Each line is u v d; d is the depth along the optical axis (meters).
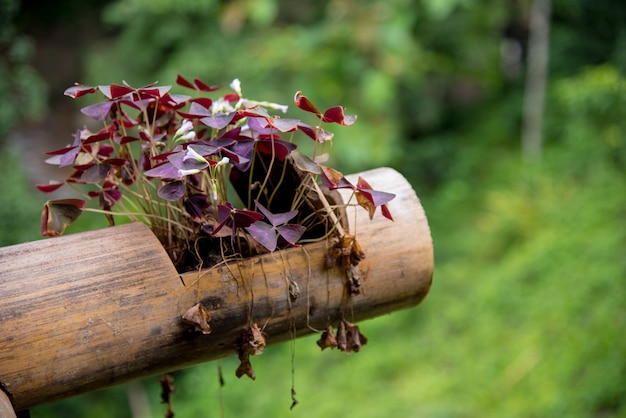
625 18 8.47
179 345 1.21
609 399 4.78
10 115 5.14
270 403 5.89
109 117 1.42
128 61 7.44
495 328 6.05
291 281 1.29
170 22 7.00
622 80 7.31
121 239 1.22
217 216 1.35
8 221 4.79
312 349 6.44
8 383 1.09
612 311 5.43
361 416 5.48
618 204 6.64
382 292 1.40
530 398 5.15
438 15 7.09
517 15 10.02
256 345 1.24
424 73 8.62
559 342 5.51
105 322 1.15
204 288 1.22
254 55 6.82
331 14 7.13
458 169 8.84
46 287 1.13
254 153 1.33
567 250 6.32
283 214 1.24
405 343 6.34
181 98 1.30
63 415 5.52
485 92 10.00
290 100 6.73
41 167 6.48
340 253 1.31
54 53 8.97
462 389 5.54
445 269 7.18
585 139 7.56
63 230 1.31
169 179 1.36
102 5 9.42
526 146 8.55
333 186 1.27
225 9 6.83
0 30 5.15
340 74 6.91
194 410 5.93
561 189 7.42
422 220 1.42
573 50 9.02
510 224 7.33
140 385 6.16
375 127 7.11
